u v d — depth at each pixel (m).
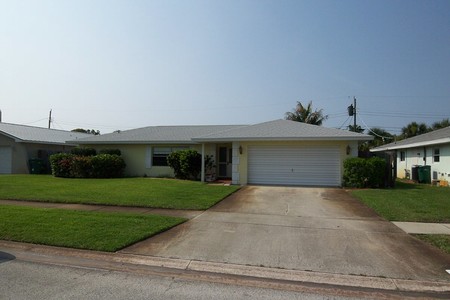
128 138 22.59
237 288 4.68
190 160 19.14
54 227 7.55
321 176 16.44
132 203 10.59
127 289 4.59
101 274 5.18
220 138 17.14
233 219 8.67
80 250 6.25
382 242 6.67
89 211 9.42
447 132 19.36
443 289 4.65
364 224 8.15
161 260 5.79
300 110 39.84
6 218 8.34
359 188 15.21
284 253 6.07
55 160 20.45
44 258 5.93
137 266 5.56
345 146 16.20
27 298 4.23
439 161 19.05
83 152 22.16
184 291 4.55
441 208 9.93
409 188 15.32
